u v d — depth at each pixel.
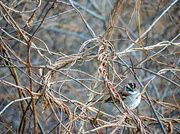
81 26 15.99
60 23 15.45
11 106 11.05
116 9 8.11
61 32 15.05
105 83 6.54
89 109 7.48
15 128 10.52
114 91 6.72
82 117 7.46
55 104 7.37
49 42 15.08
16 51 13.34
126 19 16.12
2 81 6.71
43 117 10.98
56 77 12.84
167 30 14.33
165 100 11.95
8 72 12.39
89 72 13.47
